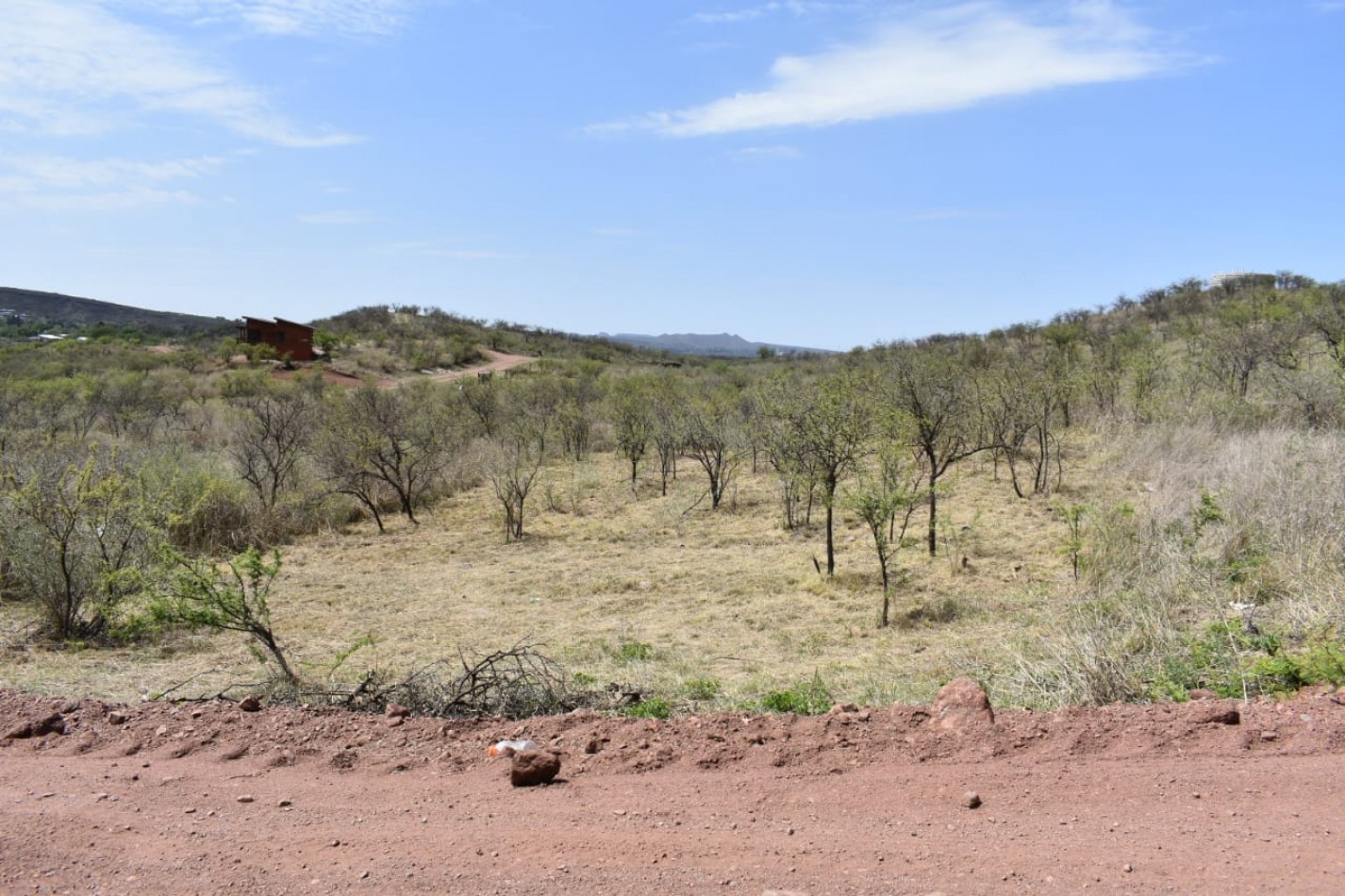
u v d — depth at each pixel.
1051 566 10.49
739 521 14.88
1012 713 4.57
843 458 11.41
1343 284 25.33
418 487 18.20
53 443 17.17
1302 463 10.07
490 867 3.18
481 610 10.52
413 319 79.94
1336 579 7.07
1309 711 4.29
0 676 7.44
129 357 45.00
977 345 30.81
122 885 3.10
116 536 9.70
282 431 18.30
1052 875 2.99
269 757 4.41
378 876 3.13
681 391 26.03
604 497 17.66
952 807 3.59
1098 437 17.56
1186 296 40.53
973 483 15.62
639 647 8.42
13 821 3.63
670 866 3.15
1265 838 3.19
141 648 8.86
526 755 4.03
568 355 65.06
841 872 3.06
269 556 13.66
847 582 10.81
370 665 8.12
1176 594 7.89
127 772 4.25
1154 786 3.69
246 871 3.19
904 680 7.03
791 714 4.71
